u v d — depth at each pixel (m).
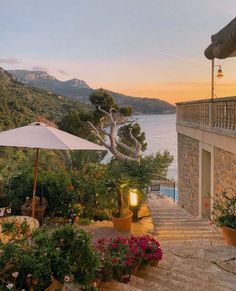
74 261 3.18
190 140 11.05
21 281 2.90
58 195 7.30
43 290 2.92
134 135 25.80
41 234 3.30
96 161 10.28
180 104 12.38
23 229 3.49
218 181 8.16
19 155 10.96
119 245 4.42
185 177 11.80
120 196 7.14
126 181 7.28
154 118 103.19
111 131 18.78
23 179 7.52
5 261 2.94
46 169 9.02
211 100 8.33
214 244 6.00
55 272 3.01
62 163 9.70
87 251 3.24
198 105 9.81
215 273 4.43
